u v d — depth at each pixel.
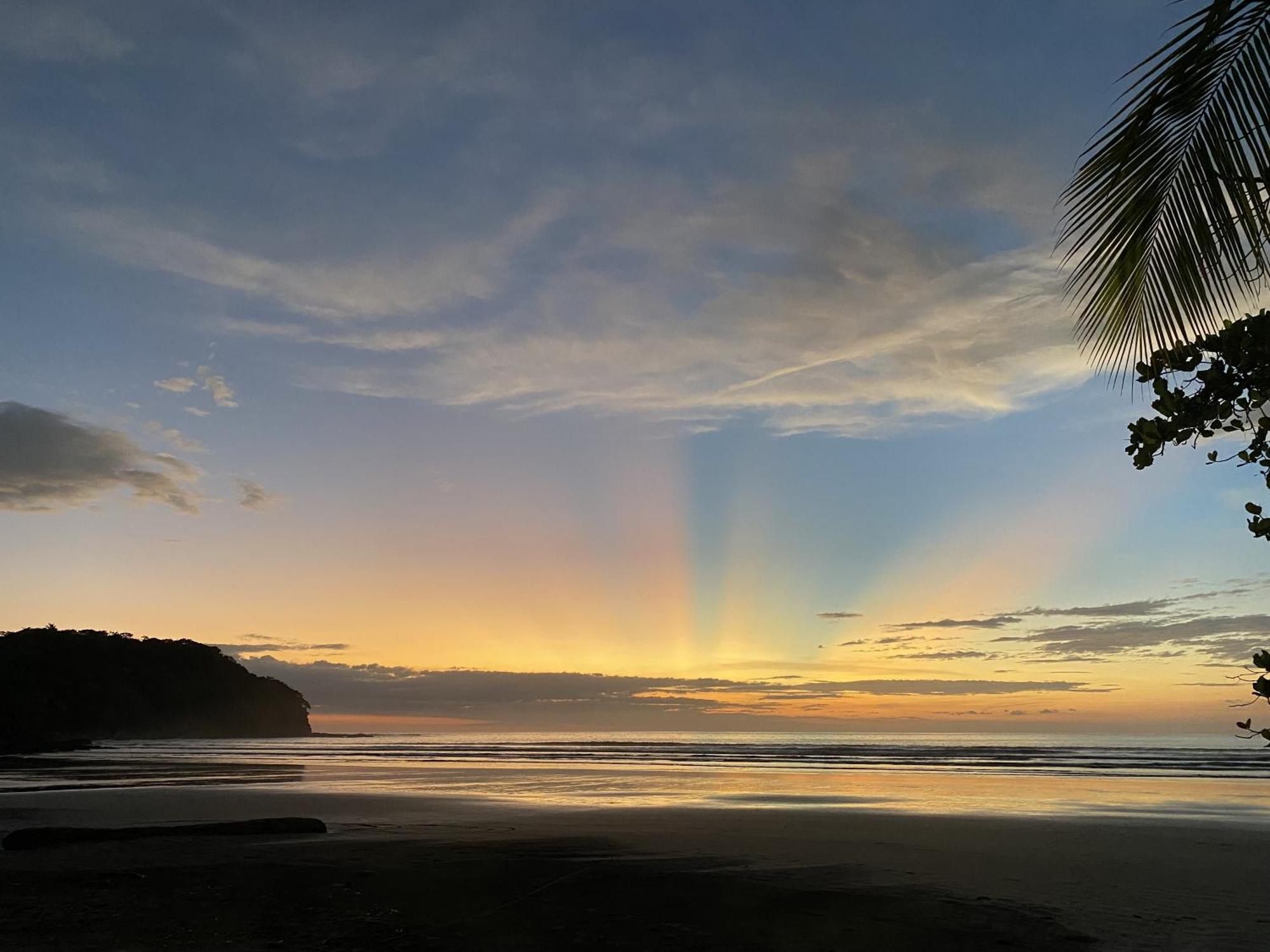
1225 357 3.65
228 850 11.98
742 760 55.91
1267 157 3.90
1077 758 60.31
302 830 14.15
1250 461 3.67
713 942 7.20
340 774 36.28
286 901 8.74
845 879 10.16
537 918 8.09
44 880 9.80
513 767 43.12
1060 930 7.66
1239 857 12.34
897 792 26.80
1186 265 4.24
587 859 11.42
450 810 19.22
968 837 14.53
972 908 8.56
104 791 25.11
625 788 27.56
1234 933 7.56
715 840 13.63
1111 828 16.17
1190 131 4.11
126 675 129.88
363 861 11.07
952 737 156.00
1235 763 52.50
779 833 14.86
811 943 7.19
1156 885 10.06
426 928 7.70
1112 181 4.29
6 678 109.44
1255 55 3.88
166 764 46.03
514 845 12.70
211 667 149.12
